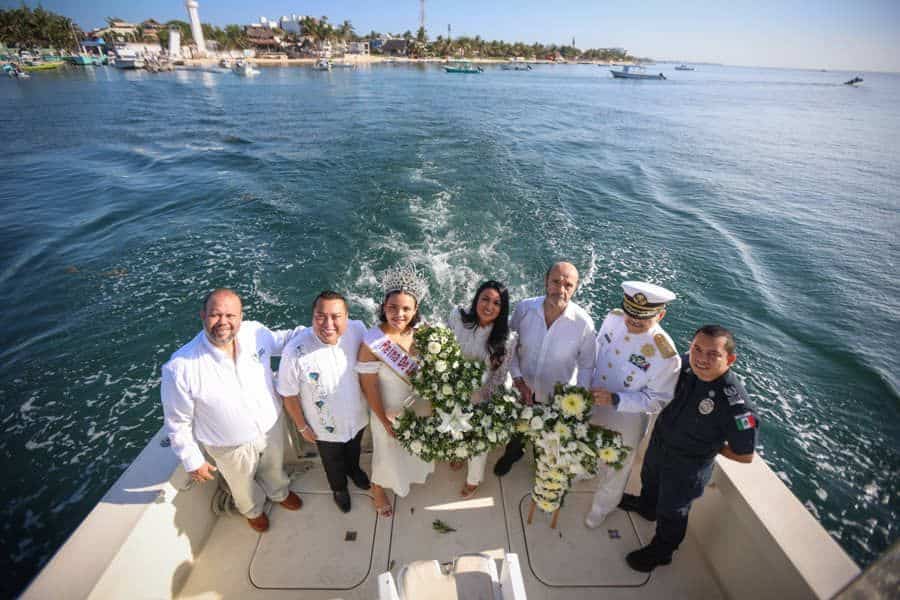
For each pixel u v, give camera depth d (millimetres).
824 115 48750
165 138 25250
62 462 6277
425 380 2562
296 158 20031
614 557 2719
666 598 2510
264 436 2611
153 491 2299
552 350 2953
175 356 2352
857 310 10422
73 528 5543
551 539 2816
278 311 9047
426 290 9383
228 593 2490
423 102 42438
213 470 2545
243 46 121062
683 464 2363
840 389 8320
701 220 14766
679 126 34719
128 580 2062
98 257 11008
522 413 2615
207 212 13734
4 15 92062
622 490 2740
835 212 16188
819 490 6594
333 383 2566
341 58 128500
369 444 3420
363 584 2549
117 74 75812
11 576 5074
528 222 13109
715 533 2578
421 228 12305
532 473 3275
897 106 67812
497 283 2766
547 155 21938
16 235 12164
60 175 17953
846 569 1916
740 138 30375
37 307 9148
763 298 10633
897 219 15688
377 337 2568
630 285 2457
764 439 7320
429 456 2670
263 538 2775
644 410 2510
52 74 72125
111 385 7457
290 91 52250
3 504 5777
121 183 16781
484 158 19953
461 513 2967
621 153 23891
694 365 2248
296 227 12492
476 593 1941
